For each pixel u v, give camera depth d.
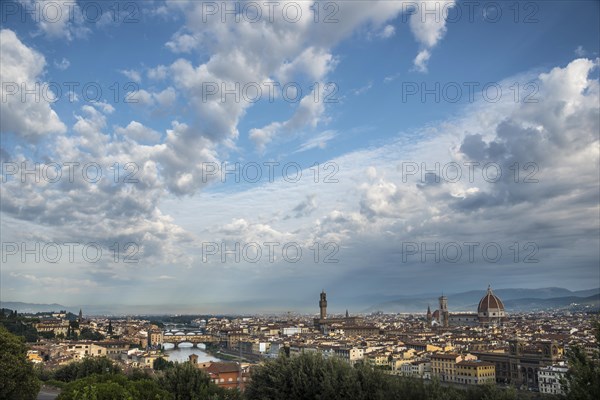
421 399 52.78
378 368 61.22
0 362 88.12
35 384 94.94
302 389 63.06
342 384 59.03
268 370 67.19
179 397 68.75
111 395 60.69
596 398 39.78
